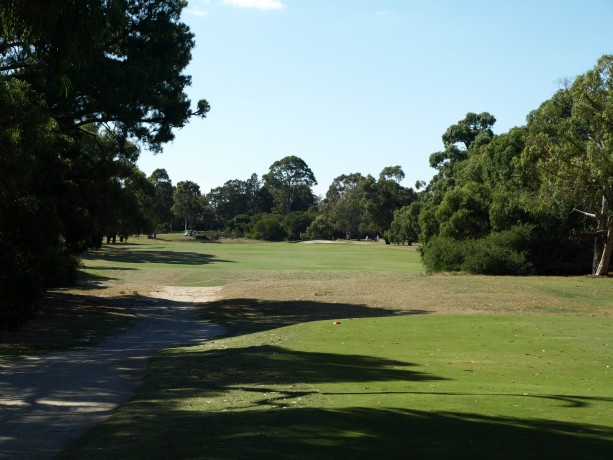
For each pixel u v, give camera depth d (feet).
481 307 106.73
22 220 77.36
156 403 34.76
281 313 105.70
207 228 565.94
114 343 73.31
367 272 195.11
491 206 169.27
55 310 102.37
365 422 27.53
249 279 169.48
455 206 182.60
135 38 97.09
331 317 99.66
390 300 117.80
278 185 636.89
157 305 118.93
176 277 174.81
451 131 318.65
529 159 149.18
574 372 45.85
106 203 110.83
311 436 24.73
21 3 33.99
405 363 50.01
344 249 337.72
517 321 80.38
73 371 48.83
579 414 29.66
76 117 92.89
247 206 631.56
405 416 28.86
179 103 101.30
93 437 27.04
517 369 47.09
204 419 29.71
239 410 31.86
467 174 229.66
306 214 516.73
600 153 131.34
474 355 54.65
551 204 146.10
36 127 63.57
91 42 35.99
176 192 545.85
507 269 159.22
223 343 68.03
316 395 35.76
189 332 85.10
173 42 101.50
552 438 24.54
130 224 141.69
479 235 177.68
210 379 42.88
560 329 72.02
